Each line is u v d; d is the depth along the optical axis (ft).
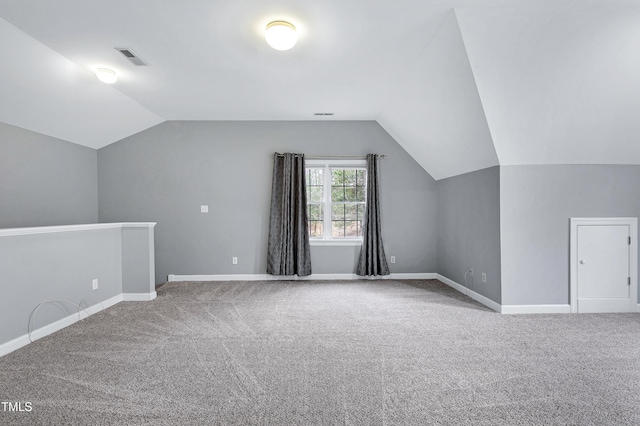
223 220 16.39
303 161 16.25
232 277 16.37
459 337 9.09
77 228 10.50
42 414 5.77
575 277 11.12
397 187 16.63
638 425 5.45
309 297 13.24
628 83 9.04
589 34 8.07
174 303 12.47
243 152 16.42
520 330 9.55
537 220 11.12
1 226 11.45
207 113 15.29
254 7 7.47
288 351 8.25
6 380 6.89
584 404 6.02
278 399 6.20
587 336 9.09
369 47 9.35
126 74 11.01
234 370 7.30
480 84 9.17
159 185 16.28
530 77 9.01
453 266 14.84
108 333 9.46
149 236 12.94
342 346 8.54
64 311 10.05
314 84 11.99
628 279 11.16
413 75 11.00
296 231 16.31
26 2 7.17
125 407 5.97
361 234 16.97
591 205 11.12
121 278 12.88
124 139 16.17
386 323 10.23
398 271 16.71
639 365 7.45
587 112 9.75
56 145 13.69
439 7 7.57
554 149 10.72
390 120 15.30
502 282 11.13
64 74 10.50
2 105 10.68
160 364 7.57
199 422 5.57
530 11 7.65
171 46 9.20
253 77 11.36
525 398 6.21
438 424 5.49
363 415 5.73
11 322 8.34
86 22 7.99
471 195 13.12
